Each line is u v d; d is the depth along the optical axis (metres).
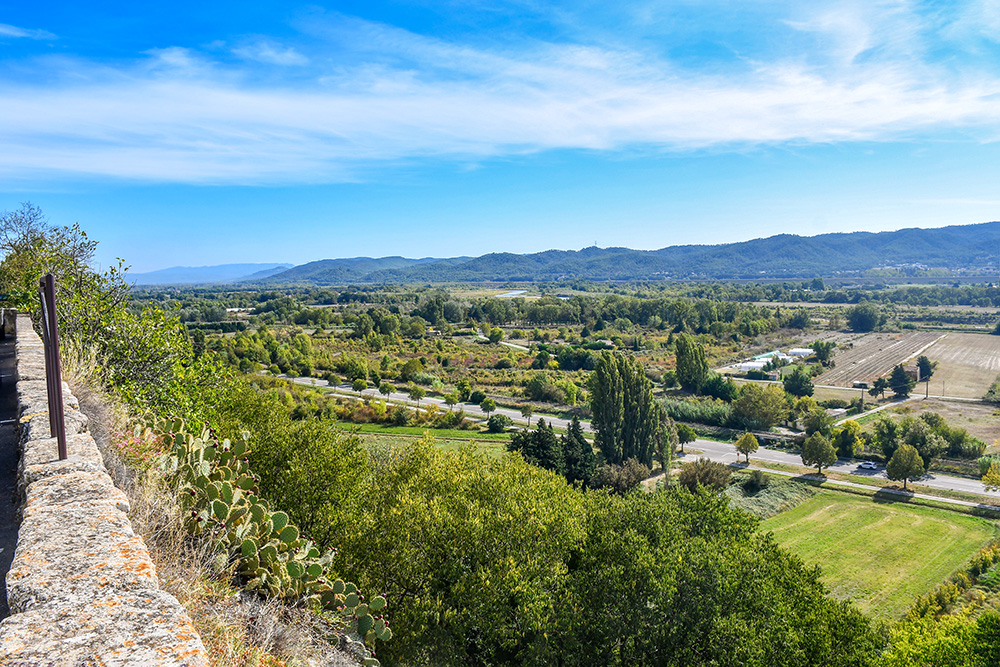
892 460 51.84
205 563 5.27
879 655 24.45
